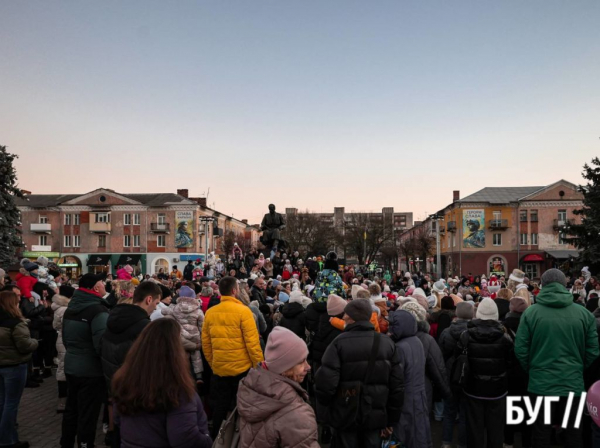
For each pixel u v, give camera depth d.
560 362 4.89
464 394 5.55
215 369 5.62
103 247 58.88
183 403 2.90
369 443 4.32
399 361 4.59
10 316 5.79
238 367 5.54
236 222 82.75
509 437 6.21
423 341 5.37
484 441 5.68
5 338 5.72
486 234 56.88
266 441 2.83
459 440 6.11
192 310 6.65
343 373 4.29
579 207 55.00
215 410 5.65
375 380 4.26
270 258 19.86
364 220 75.69
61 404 7.59
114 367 4.83
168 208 58.56
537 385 4.97
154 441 2.87
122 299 5.85
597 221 29.06
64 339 5.46
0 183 28.86
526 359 5.11
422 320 5.56
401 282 19.31
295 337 3.10
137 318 4.94
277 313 9.27
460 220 57.59
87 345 5.39
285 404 2.86
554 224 55.34
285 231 70.38
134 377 2.86
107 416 6.64
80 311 5.41
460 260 57.19
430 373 5.37
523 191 59.94
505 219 56.22
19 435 6.61
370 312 4.53
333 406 4.32
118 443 5.29
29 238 59.28
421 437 4.93
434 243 76.00
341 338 4.38
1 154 28.75
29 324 9.49
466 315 6.16
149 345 2.93
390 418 4.42
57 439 6.45
